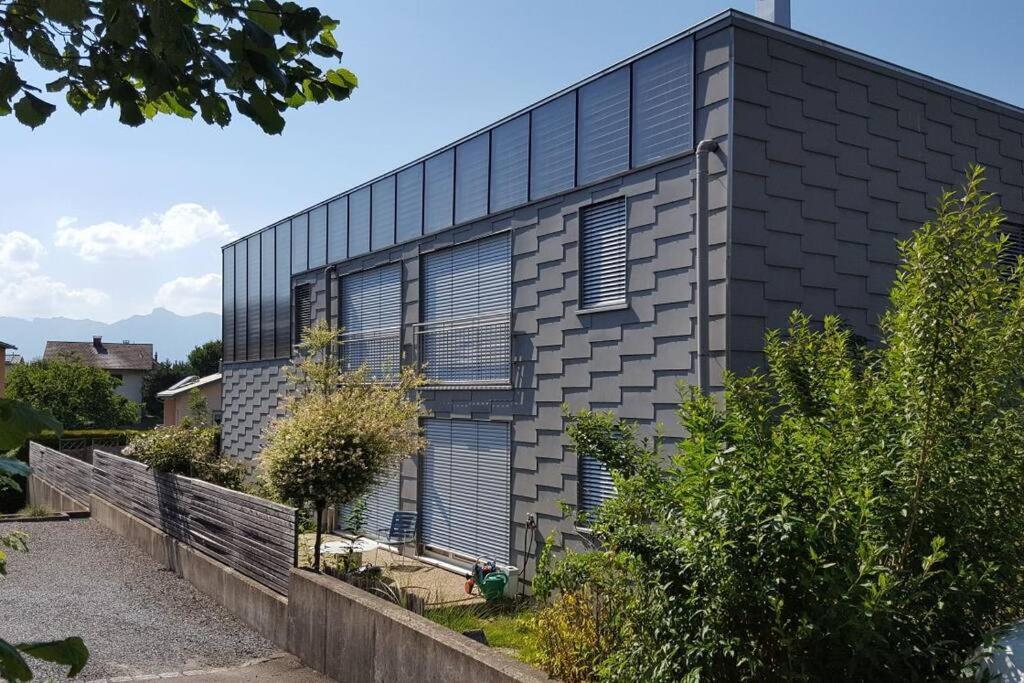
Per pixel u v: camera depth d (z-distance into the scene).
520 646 7.55
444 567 12.88
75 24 2.00
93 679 7.57
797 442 4.30
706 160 8.93
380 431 10.33
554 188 11.13
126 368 65.19
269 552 9.62
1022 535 4.45
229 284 21.67
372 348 15.60
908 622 3.93
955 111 10.62
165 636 9.17
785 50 9.21
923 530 4.20
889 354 4.65
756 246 8.86
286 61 2.46
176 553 12.36
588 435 6.56
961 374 4.18
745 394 4.82
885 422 4.47
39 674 7.54
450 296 13.54
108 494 16.66
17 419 1.56
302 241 18.16
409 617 6.98
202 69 2.22
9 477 1.76
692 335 9.07
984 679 3.71
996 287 4.39
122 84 2.38
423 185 14.09
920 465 4.12
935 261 4.19
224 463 14.95
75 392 39.78
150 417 61.53
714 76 8.97
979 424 4.35
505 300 12.22
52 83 2.44
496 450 12.30
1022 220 11.19
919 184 10.20
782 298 9.00
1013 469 4.43
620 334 10.02
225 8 2.18
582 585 5.96
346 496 9.65
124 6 1.93
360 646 7.45
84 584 11.57
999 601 4.31
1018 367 4.45
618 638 5.36
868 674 3.92
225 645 8.96
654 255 9.59
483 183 12.58
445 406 13.27
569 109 10.92
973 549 4.25
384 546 14.60
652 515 5.05
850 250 9.57
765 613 3.97
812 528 3.83
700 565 4.01
